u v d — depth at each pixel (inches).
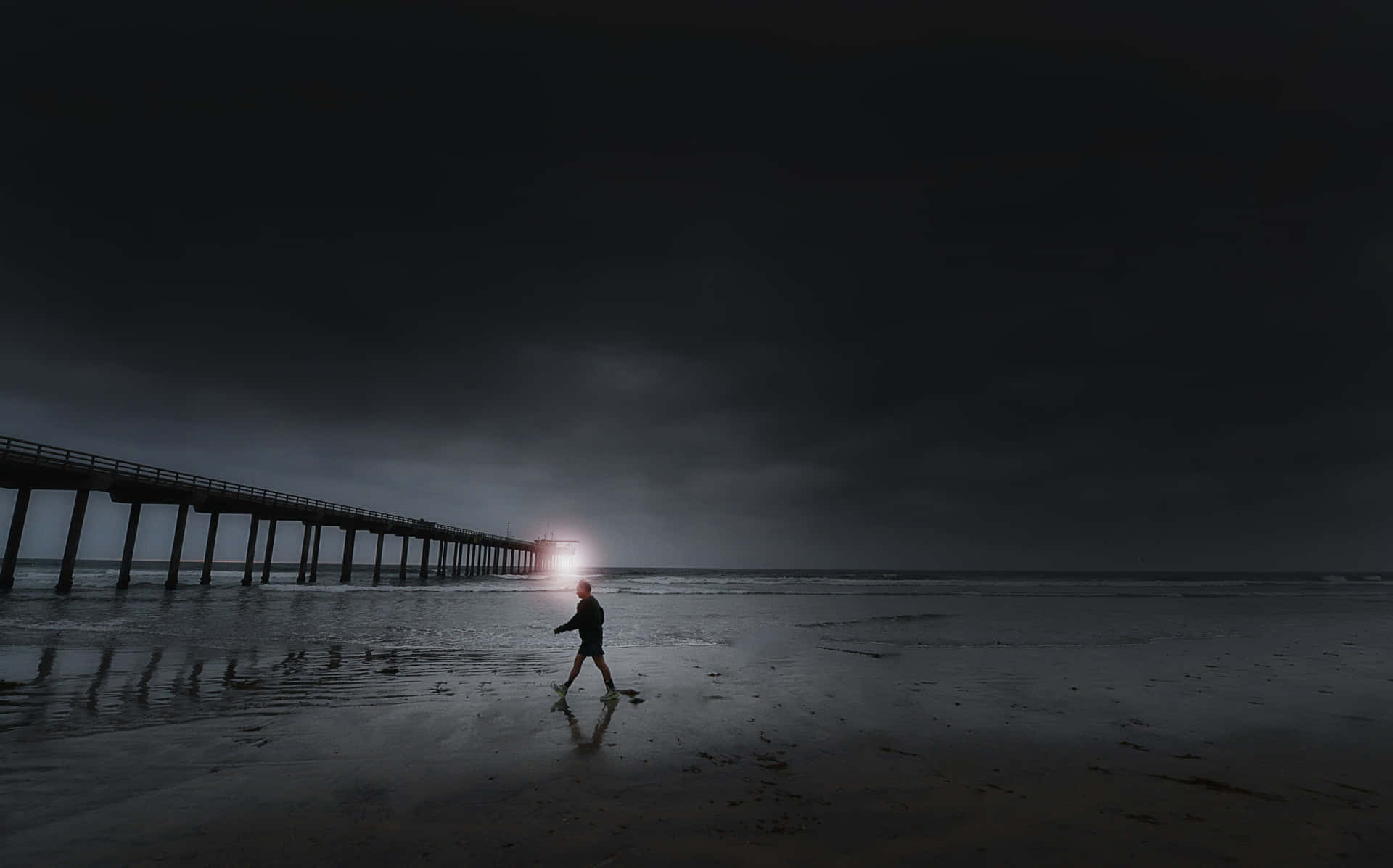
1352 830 169.6
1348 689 382.9
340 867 137.3
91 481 1072.2
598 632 337.7
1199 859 149.3
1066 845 157.0
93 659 424.8
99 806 171.8
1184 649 570.9
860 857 147.5
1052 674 431.5
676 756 230.5
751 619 890.1
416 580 2364.7
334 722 272.4
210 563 1466.5
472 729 264.7
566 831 160.2
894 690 367.6
